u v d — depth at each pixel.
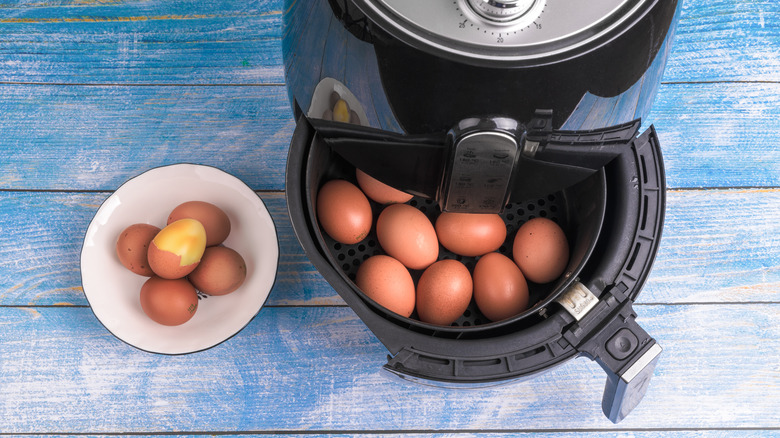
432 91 0.46
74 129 0.79
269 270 0.69
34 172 0.77
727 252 0.76
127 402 0.71
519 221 0.68
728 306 0.75
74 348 0.72
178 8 0.82
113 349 0.72
